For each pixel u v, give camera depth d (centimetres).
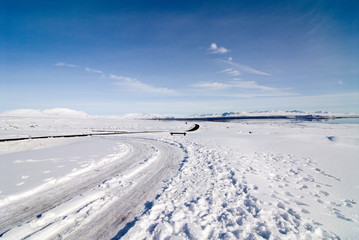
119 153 1335
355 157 1169
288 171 914
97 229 419
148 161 1111
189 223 440
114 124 7006
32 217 459
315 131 3828
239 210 511
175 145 1875
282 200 575
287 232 411
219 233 409
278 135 2656
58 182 711
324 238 397
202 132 3734
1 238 369
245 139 2206
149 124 7112
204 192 632
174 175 840
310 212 506
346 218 476
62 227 421
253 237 390
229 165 998
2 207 505
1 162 1006
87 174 830
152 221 452
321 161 1107
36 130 4316
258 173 859
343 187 695
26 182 673
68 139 2538
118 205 538
